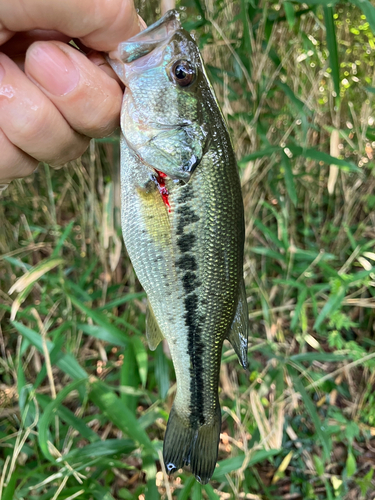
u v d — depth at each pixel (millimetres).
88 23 106
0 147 112
